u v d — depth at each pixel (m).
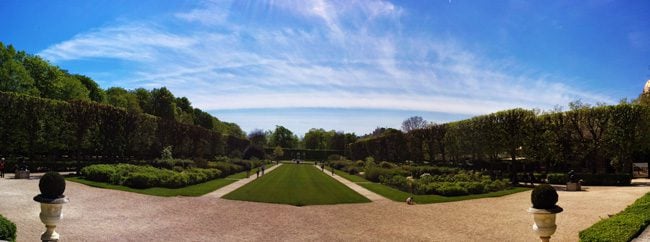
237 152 77.50
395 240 13.63
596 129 38.06
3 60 46.72
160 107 85.12
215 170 40.44
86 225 14.57
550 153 39.03
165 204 20.12
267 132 164.00
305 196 25.30
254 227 15.34
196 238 13.33
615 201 21.41
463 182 28.95
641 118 36.00
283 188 30.80
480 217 17.94
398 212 19.41
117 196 21.95
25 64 51.03
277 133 151.12
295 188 31.03
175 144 56.69
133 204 19.73
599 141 37.22
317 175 50.72
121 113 41.34
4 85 45.03
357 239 13.73
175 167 37.72
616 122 36.25
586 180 34.47
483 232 14.85
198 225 15.38
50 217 9.77
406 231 15.05
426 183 29.34
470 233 14.70
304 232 14.69
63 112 38.19
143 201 20.80
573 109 40.28
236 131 135.12
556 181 36.19
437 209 20.34
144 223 15.39
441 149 57.00
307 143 153.00
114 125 40.31
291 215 18.12
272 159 117.25
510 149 38.62
